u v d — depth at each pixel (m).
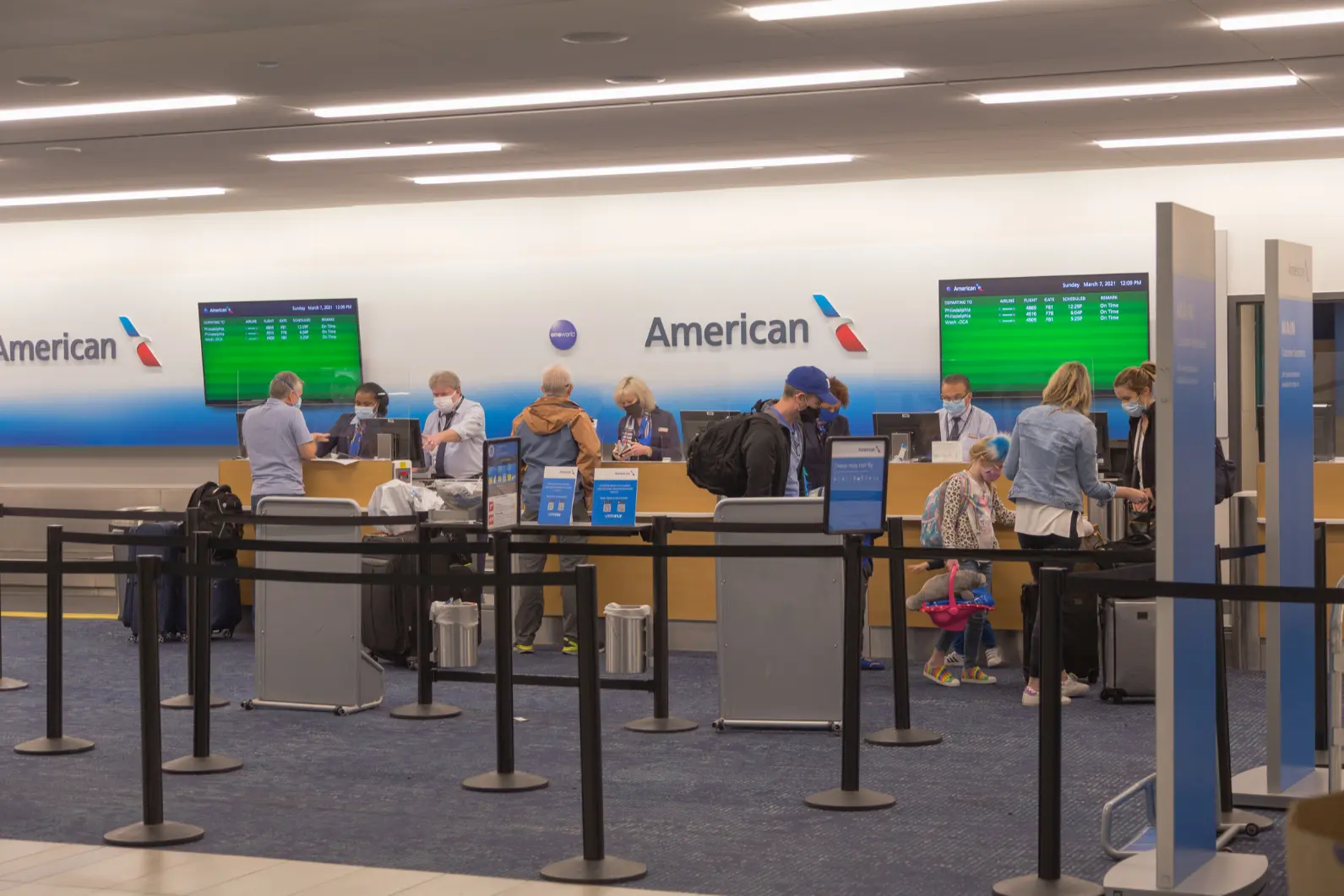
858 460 5.64
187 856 5.08
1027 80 8.88
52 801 5.95
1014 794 5.91
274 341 14.98
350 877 4.80
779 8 7.18
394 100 9.30
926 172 12.58
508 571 6.98
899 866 4.93
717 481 7.75
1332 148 11.28
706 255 13.73
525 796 5.96
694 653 9.83
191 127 10.15
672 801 5.84
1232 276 12.12
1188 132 10.61
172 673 9.10
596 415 14.07
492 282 14.34
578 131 10.45
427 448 11.70
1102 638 8.11
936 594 8.40
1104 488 8.18
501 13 7.17
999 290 12.80
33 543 13.10
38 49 7.84
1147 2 7.13
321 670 7.80
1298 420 5.55
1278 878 4.71
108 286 15.56
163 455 15.54
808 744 6.89
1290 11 7.33
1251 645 8.93
